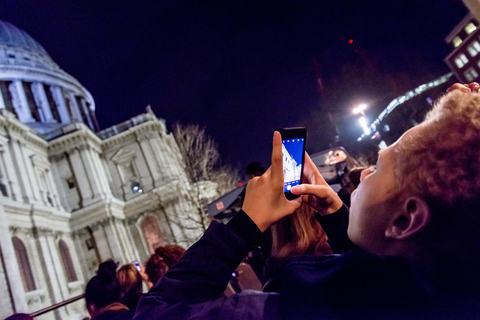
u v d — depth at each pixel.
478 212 0.76
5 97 49.28
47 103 52.12
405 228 0.87
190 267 1.14
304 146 1.73
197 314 1.03
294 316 0.98
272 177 1.22
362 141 38.19
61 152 38.12
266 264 1.67
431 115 0.92
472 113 0.81
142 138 42.44
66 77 59.34
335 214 1.61
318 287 0.98
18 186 29.48
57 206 35.12
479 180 0.76
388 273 0.91
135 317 1.11
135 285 4.12
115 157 42.12
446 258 0.81
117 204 38.50
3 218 19.89
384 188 0.91
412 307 0.85
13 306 17.97
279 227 1.57
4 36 57.25
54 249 29.91
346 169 7.84
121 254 34.91
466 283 0.79
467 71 27.78
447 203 0.77
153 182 40.78
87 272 34.56
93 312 3.63
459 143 0.78
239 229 1.18
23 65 53.25
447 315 0.81
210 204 11.82
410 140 0.88
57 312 26.47
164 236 38.56
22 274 25.67
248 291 1.18
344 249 1.55
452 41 28.92
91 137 40.44
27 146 34.09
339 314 0.92
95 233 35.47
